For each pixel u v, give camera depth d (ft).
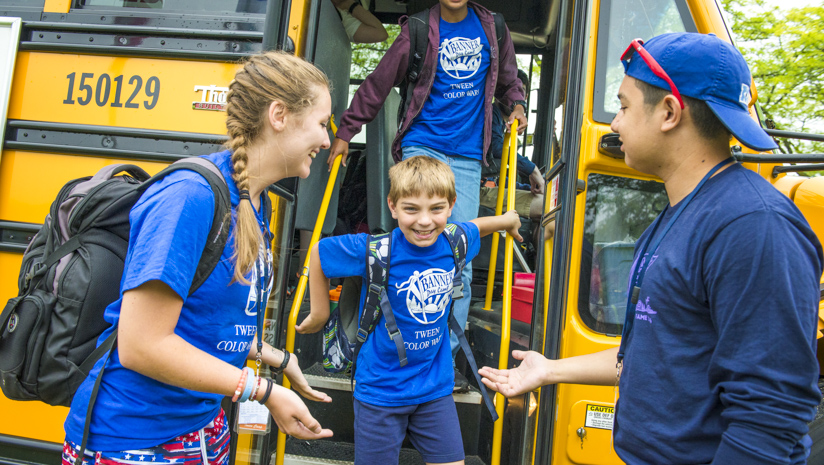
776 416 2.60
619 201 5.91
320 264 5.87
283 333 7.66
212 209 3.34
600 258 5.87
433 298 5.78
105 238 4.15
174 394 3.49
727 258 2.81
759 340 2.68
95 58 6.46
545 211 6.64
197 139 6.26
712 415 2.96
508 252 7.11
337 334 6.37
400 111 8.54
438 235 5.96
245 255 3.43
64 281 3.99
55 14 6.51
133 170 4.68
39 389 4.00
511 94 8.64
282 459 6.51
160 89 6.37
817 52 35.06
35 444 6.33
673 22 6.15
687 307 3.05
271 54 3.76
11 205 6.44
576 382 4.39
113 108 6.40
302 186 8.56
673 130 3.28
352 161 11.48
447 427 5.74
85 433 3.37
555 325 5.62
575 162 5.70
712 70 3.11
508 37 8.60
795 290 2.68
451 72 8.07
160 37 6.40
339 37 9.75
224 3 6.46
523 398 6.12
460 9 8.04
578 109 5.75
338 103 10.03
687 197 3.25
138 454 3.42
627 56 3.54
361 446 5.60
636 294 3.55
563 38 6.44
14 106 6.50
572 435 5.64
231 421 5.99
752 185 2.99
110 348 3.48
